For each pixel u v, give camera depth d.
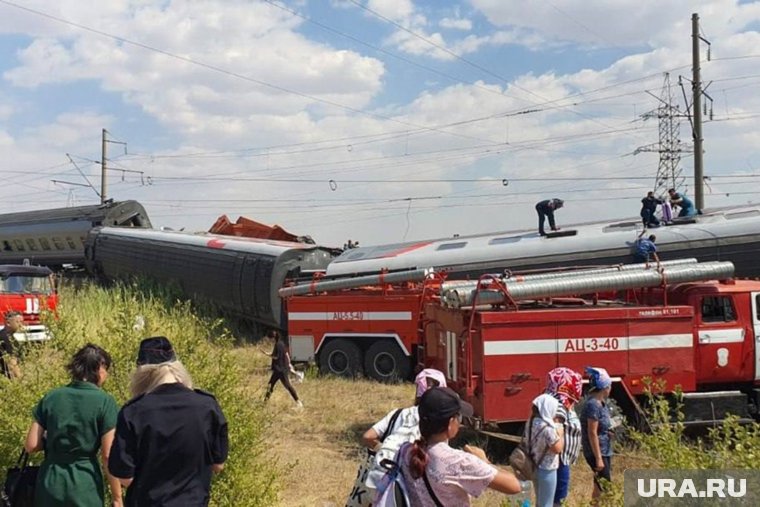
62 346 6.53
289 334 17.88
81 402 4.61
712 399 10.41
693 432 10.85
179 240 25.80
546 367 10.10
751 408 11.04
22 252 32.47
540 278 10.61
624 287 10.73
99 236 29.11
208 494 4.10
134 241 27.41
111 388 6.10
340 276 18.03
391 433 4.55
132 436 3.92
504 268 19.53
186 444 3.94
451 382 10.94
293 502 8.09
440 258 20.03
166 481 3.90
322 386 15.93
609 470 7.31
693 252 17.94
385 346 16.75
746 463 4.51
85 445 4.57
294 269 21.95
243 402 6.62
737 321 11.10
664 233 18.42
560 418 6.37
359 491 4.55
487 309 10.34
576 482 8.96
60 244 30.98
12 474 4.74
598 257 18.86
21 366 6.53
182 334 6.72
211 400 4.15
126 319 6.66
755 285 11.36
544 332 10.15
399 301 16.67
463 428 11.55
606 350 10.25
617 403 10.41
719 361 10.96
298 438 11.53
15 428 5.79
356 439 11.33
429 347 12.27
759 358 11.09
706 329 10.97
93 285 26.28
